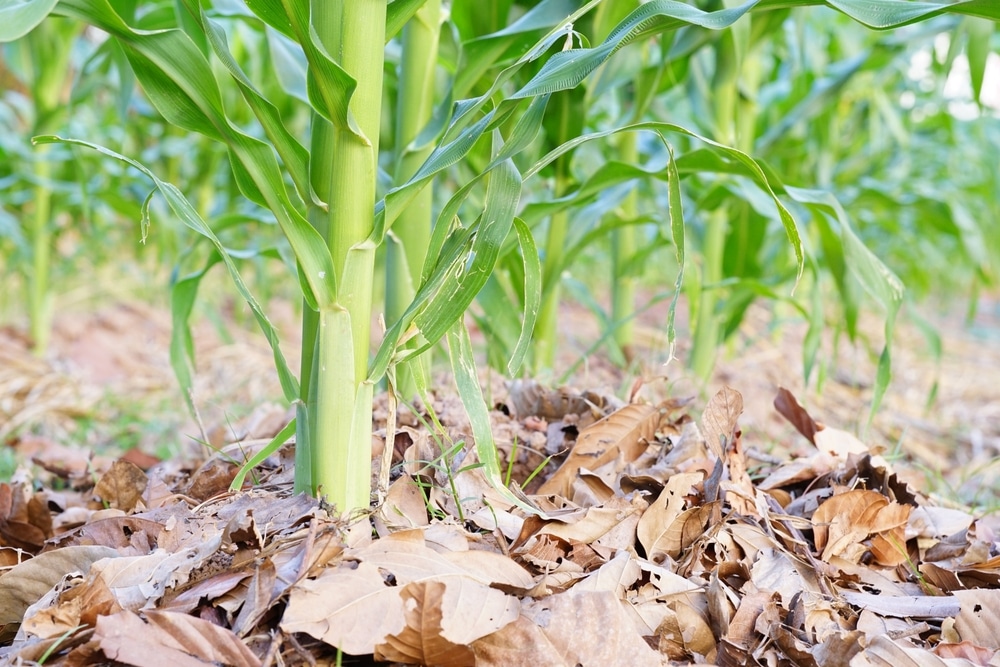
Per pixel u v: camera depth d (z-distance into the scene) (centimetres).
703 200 107
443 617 63
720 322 123
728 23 66
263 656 63
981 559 77
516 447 80
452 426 83
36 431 121
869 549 77
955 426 152
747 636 68
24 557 77
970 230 136
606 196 103
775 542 74
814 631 69
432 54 88
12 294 203
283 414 100
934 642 70
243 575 65
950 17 117
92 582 65
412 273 89
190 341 92
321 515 67
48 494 87
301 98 91
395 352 69
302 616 62
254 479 79
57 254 207
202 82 65
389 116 110
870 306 276
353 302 67
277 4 67
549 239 100
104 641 61
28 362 158
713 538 73
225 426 101
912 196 151
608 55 64
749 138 122
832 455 84
